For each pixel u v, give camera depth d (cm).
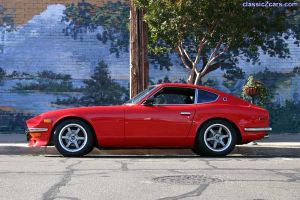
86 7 1830
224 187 730
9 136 1639
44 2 1819
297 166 962
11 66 1800
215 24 1345
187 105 1127
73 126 1112
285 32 1842
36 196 666
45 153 1214
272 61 1833
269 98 1789
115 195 672
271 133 1834
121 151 1221
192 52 1770
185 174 845
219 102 1139
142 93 1154
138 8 1395
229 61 1828
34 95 1802
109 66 1825
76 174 841
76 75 1814
